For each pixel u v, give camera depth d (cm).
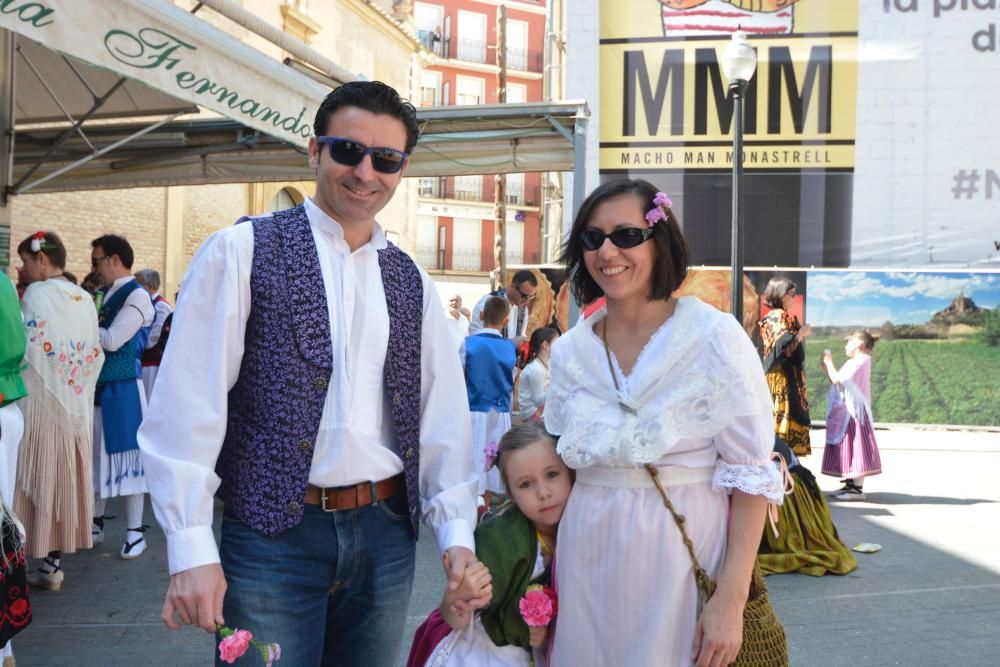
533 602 223
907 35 1421
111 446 557
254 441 188
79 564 547
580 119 796
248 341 189
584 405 215
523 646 235
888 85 1426
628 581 203
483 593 210
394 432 206
